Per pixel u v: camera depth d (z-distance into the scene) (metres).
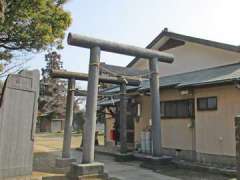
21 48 11.23
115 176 8.41
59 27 11.29
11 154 5.19
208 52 11.94
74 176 7.61
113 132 16.12
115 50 9.04
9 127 5.15
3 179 5.04
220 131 9.50
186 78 11.44
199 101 10.37
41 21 10.76
